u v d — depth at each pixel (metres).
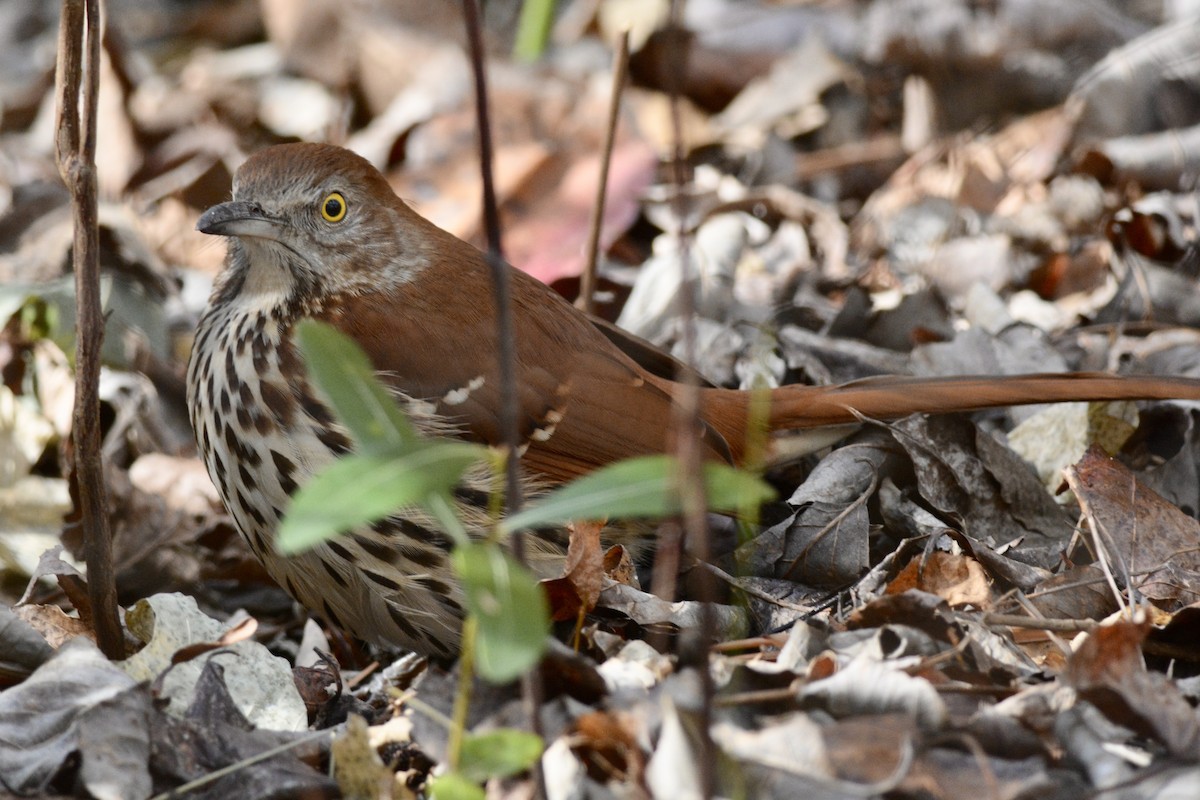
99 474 6.61
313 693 7.11
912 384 8.67
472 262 8.50
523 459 8.09
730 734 5.68
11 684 6.81
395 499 4.45
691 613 7.22
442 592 7.66
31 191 13.38
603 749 5.78
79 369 6.46
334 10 16.22
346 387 4.75
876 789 5.39
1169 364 9.84
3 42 18.52
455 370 8.04
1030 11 14.55
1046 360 9.90
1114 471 8.11
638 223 12.89
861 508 7.95
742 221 12.35
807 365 10.03
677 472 4.66
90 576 6.73
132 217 12.73
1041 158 12.93
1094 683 5.85
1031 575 7.53
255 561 9.32
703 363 10.32
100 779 5.89
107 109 13.95
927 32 14.36
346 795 5.97
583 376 8.25
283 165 8.16
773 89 14.45
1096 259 11.30
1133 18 14.91
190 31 18.45
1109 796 5.48
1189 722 5.72
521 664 4.36
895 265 11.82
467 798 4.93
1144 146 12.35
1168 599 7.33
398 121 14.45
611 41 16.02
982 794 5.53
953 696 6.09
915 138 13.80
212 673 6.52
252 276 8.20
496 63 15.19
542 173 12.85
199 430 8.16
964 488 8.47
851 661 6.19
